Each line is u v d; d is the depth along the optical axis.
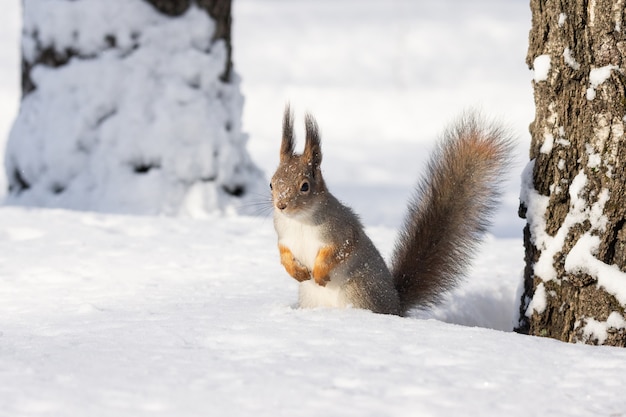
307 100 36.09
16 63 39.47
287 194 9.21
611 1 8.60
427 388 6.05
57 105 17.11
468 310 11.29
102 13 17.08
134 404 5.67
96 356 6.80
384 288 9.85
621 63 8.63
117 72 16.97
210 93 17.42
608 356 7.02
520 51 43.12
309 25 49.03
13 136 17.70
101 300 9.91
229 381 6.14
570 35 8.84
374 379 6.21
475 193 10.88
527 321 9.35
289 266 9.58
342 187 24.59
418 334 7.52
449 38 45.47
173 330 7.70
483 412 5.68
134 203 16.55
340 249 9.42
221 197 17.11
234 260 12.66
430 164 11.12
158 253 12.96
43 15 17.39
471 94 36.19
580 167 8.89
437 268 10.99
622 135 8.62
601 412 5.79
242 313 8.53
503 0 54.00
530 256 9.41
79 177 16.89
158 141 16.77
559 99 9.00
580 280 8.79
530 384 6.24
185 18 17.44
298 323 7.94
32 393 5.84
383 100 36.00
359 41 45.31
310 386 6.03
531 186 9.34
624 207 8.63
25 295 10.34
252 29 48.09
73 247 13.15
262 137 30.75
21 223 14.49
